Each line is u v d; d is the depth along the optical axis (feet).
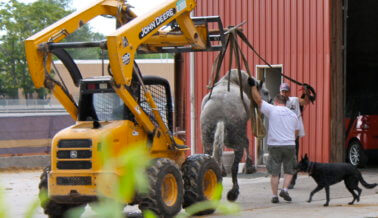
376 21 72.69
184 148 34.96
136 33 30.45
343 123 58.39
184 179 34.76
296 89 60.59
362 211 35.99
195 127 68.74
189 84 69.15
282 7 61.72
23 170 70.85
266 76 65.46
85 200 30.14
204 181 35.81
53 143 30.86
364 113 62.28
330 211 36.06
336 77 58.23
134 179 6.19
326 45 58.29
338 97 58.29
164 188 31.45
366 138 60.59
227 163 58.85
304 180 53.06
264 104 39.86
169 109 35.73
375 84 74.08
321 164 38.50
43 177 32.96
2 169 70.54
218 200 9.76
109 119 31.86
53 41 32.01
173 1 33.53
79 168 30.17
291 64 61.00
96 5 34.96
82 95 32.14
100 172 29.55
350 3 69.72
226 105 38.17
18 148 74.08
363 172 58.29
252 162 58.75
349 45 72.43
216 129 37.47
